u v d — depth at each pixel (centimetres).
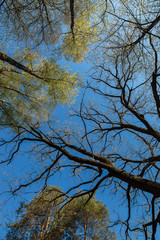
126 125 692
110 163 580
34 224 966
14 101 715
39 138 649
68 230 1052
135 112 621
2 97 746
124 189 693
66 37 802
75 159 589
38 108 716
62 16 644
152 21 443
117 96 684
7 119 660
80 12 623
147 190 480
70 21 662
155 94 522
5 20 548
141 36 472
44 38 630
